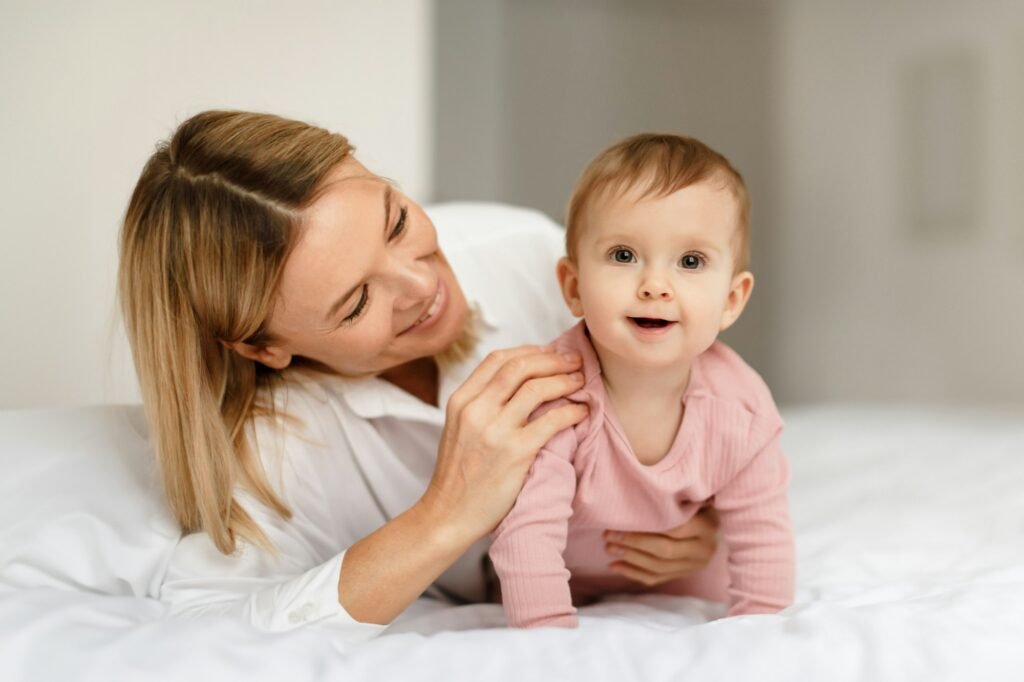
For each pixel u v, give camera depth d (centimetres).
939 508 149
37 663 77
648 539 104
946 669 75
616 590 118
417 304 104
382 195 101
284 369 116
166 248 102
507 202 345
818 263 356
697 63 357
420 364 125
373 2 234
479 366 99
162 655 78
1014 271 309
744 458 98
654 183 89
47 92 190
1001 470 172
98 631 84
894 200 336
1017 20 303
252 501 107
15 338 190
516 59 342
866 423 233
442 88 334
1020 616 86
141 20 198
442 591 126
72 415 120
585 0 347
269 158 98
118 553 103
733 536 101
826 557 124
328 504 115
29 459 109
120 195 197
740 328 369
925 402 333
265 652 79
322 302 97
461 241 141
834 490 166
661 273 89
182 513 106
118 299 112
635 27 352
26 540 100
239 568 104
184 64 206
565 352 102
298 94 225
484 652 80
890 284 340
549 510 94
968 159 318
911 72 329
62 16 190
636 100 354
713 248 90
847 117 344
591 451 96
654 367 91
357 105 234
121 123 197
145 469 112
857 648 78
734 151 360
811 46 349
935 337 330
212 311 102
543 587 92
